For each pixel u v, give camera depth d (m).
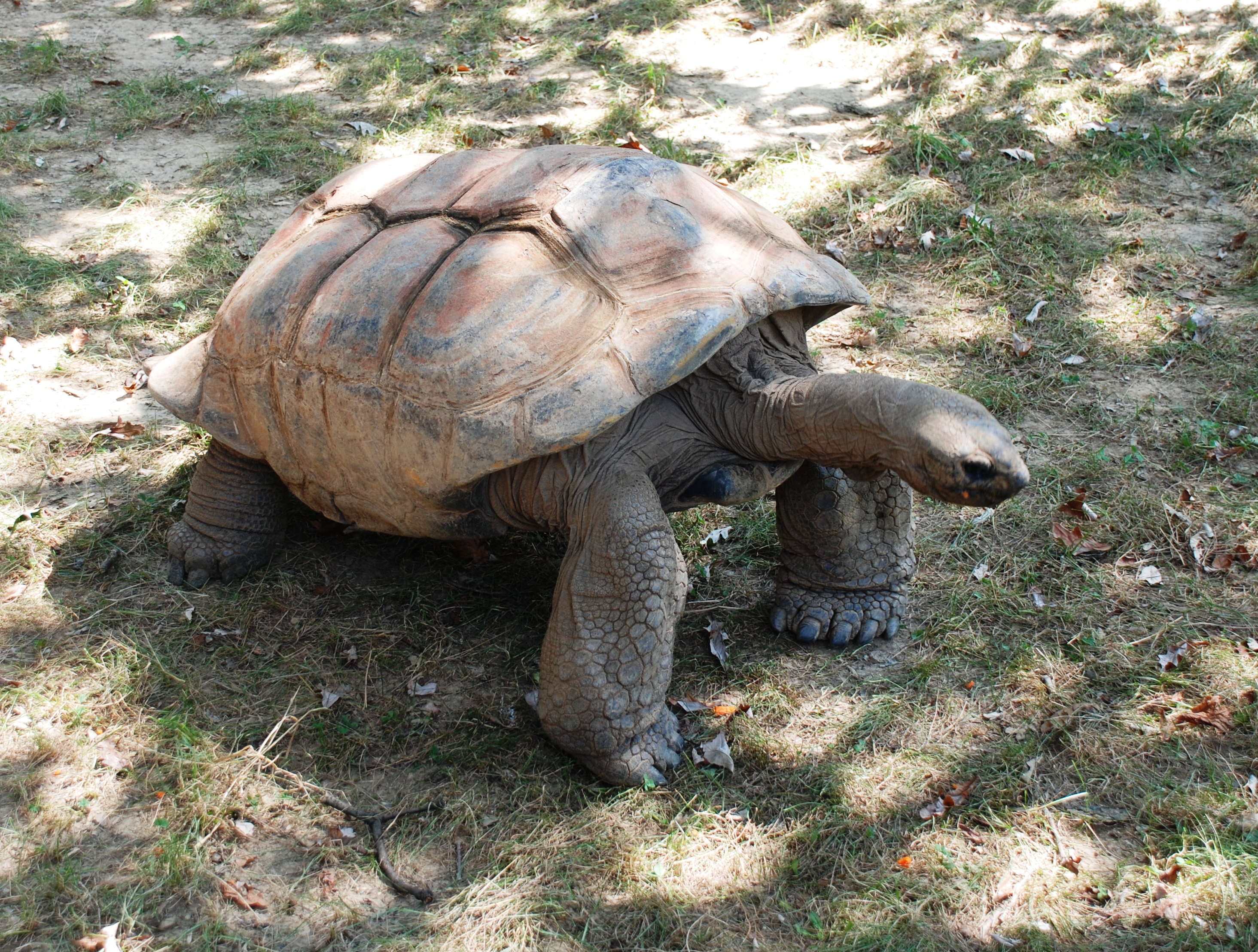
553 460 2.92
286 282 3.36
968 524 3.94
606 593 2.81
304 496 3.43
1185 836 2.74
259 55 7.75
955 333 4.98
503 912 2.61
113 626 3.51
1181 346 4.80
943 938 2.54
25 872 2.69
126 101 7.01
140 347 4.93
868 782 2.97
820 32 7.82
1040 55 7.18
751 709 3.23
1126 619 3.51
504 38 8.01
